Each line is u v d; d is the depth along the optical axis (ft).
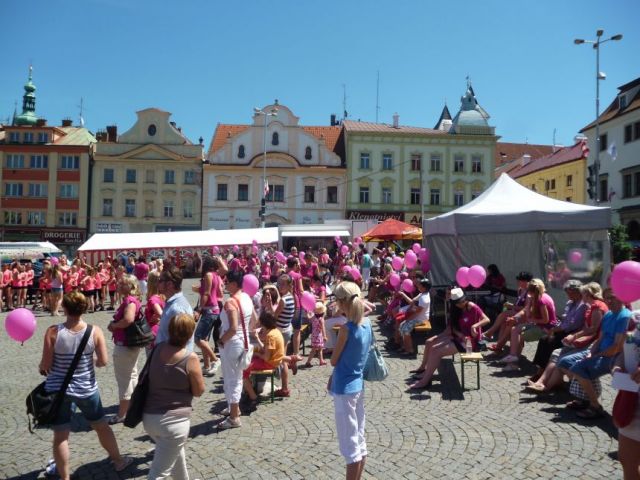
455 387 23.81
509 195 40.83
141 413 12.45
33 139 148.46
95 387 14.74
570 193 139.95
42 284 56.80
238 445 17.33
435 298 39.91
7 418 20.49
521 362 27.99
